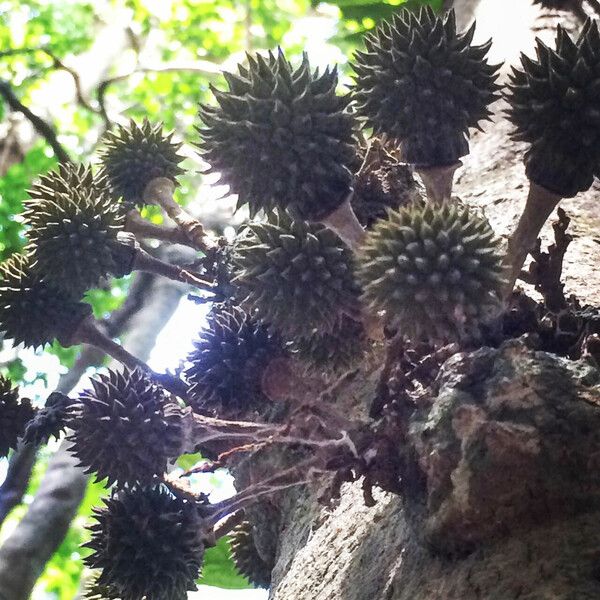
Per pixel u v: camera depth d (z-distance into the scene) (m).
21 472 1.53
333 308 0.71
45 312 0.94
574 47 0.65
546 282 0.71
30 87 3.92
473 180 1.20
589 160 0.67
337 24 2.88
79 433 0.74
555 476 0.61
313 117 0.67
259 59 0.68
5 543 1.67
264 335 0.82
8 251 3.21
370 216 0.89
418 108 0.70
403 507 0.70
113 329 2.16
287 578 0.83
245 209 2.09
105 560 0.79
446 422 0.64
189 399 0.91
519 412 0.62
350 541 0.79
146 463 0.74
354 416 0.85
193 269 1.01
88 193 0.94
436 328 0.64
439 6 1.84
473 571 0.62
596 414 0.61
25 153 3.34
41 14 4.09
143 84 4.07
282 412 0.89
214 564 1.53
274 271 0.70
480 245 0.63
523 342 0.64
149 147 1.04
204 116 0.69
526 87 0.66
